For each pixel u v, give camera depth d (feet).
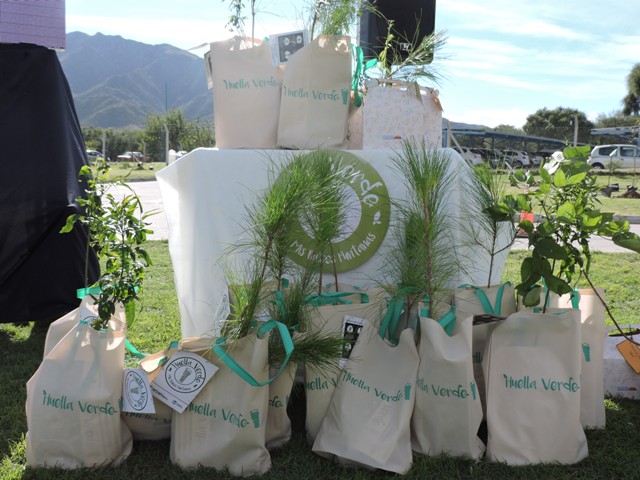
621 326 10.91
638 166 84.33
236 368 7.23
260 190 9.14
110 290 8.11
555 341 7.82
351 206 9.20
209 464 7.47
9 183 12.81
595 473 7.61
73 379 7.41
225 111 9.99
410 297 8.48
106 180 9.27
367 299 8.55
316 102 9.84
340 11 9.96
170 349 7.64
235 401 7.38
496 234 8.96
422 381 7.78
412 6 12.32
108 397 7.45
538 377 7.75
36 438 7.40
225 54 10.00
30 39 13.58
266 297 7.87
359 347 8.07
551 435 7.72
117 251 8.53
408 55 11.04
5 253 12.84
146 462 7.73
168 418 8.09
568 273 8.59
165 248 25.70
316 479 7.39
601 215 7.86
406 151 8.67
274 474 7.45
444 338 7.72
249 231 8.60
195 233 9.21
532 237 7.98
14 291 13.09
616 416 9.29
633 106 134.51
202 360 7.44
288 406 9.41
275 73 10.15
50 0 13.75
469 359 7.56
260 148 10.03
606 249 27.43
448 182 8.84
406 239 8.64
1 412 9.21
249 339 7.27
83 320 7.82
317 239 8.36
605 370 10.04
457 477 7.40
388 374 7.95
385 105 9.96
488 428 7.83
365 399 7.88
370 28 12.26
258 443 7.44
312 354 7.59
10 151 12.95
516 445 7.72
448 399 7.64
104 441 7.48
